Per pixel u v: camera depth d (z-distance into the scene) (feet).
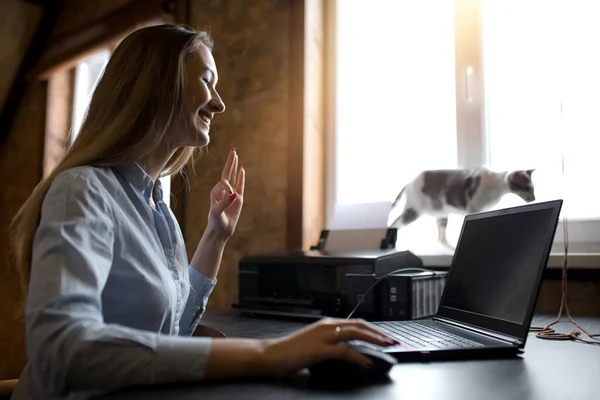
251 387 2.03
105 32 9.42
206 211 7.22
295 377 2.22
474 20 6.19
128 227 2.66
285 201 6.60
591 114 5.34
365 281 4.41
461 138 6.15
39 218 2.59
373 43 7.08
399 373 2.36
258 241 6.75
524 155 5.80
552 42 5.71
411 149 6.62
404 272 4.55
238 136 7.13
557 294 4.96
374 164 6.86
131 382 1.97
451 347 2.74
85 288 2.12
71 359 1.92
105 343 1.97
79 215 2.31
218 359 2.03
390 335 3.18
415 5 6.80
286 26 6.91
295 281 4.97
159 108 2.94
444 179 5.62
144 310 2.65
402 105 6.75
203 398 1.89
